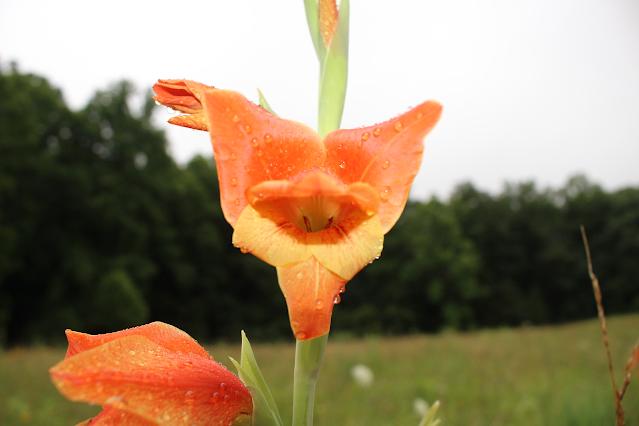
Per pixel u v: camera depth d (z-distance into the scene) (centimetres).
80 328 2212
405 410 602
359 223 108
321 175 96
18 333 2284
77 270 2312
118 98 2834
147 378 108
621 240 4259
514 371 871
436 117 109
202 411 114
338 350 1216
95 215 2502
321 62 159
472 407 618
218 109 106
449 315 3575
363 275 3888
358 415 581
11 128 2242
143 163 2875
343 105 152
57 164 2498
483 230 4553
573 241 4566
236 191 107
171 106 157
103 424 110
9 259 2158
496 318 3997
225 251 3328
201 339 2909
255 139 110
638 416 475
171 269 2794
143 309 2294
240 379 137
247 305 3253
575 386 677
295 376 131
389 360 1024
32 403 588
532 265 4438
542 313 4062
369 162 113
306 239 106
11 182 2164
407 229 3953
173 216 2966
